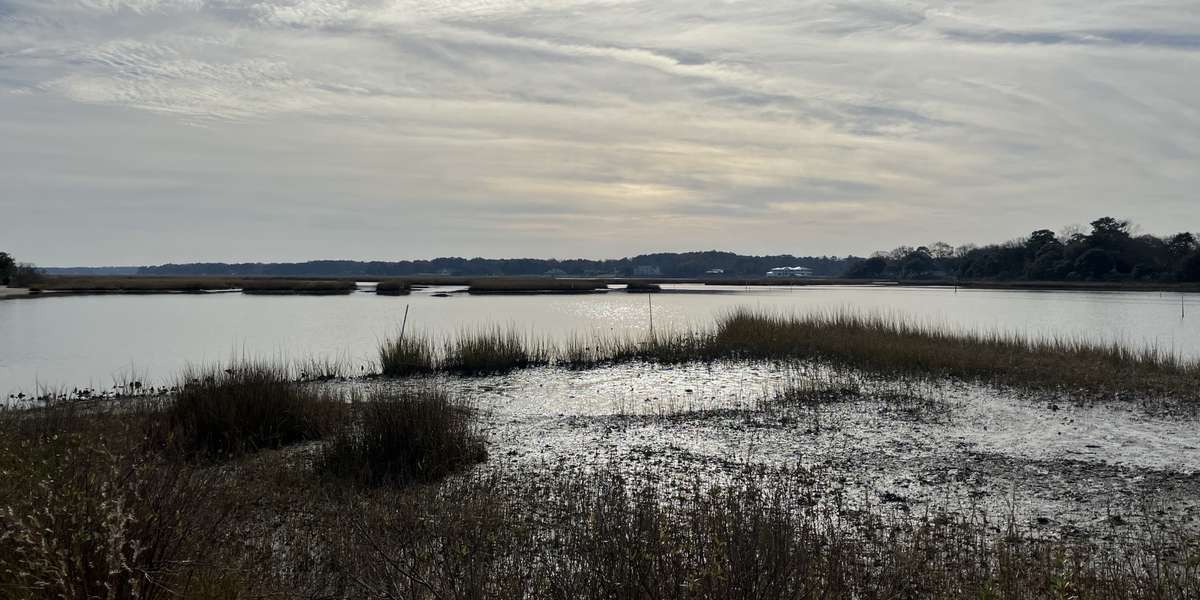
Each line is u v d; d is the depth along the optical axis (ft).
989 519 24.89
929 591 17.85
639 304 178.70
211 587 14.99
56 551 12.87
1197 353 81.61
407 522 20.71
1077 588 17.06
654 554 14.85
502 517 22.35
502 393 52.90
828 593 15.46
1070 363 59.41
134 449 19.26
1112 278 311.27
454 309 156.76
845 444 35.86
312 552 19.75
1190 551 20.99
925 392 49.42
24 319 129.29
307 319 128.77
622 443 36.17
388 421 31.24
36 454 22.59
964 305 182.19
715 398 49.65
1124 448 34.94
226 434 32.78
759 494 25.72
